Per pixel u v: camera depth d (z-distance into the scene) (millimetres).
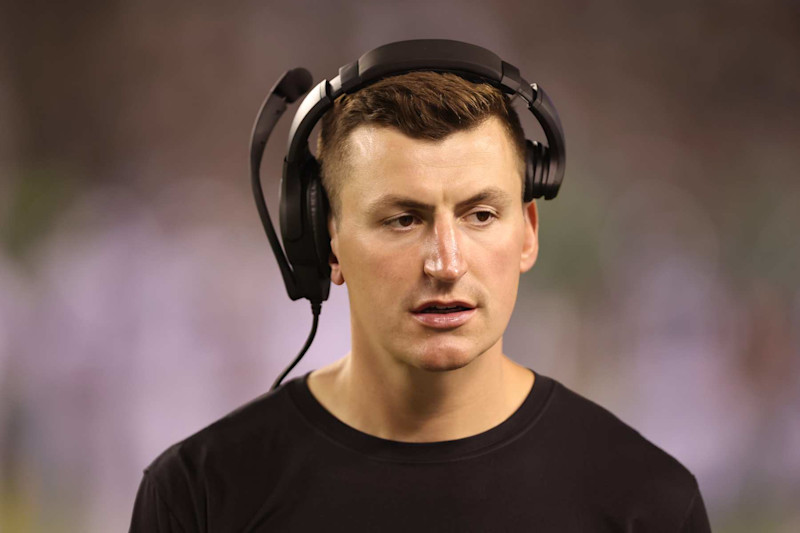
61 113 33438
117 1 33531
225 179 33188
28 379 20125
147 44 33688
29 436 18484
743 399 22141
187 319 23203
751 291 27641
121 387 20672
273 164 29656
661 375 23531
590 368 24703
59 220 31156
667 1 34344
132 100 33750
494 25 34219
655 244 29922
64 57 33375
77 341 21531
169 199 32375
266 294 24359
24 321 21969
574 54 34469
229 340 22719
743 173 33969
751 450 19297
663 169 33875
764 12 34281
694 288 27469
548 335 25703
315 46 33781
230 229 30906
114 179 33000
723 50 34438
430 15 33875
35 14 33188
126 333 22453
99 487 17391
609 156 34031
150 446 19328
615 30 34469
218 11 33625
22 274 24828
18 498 16312
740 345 24516
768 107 34344
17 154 32688
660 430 20875
